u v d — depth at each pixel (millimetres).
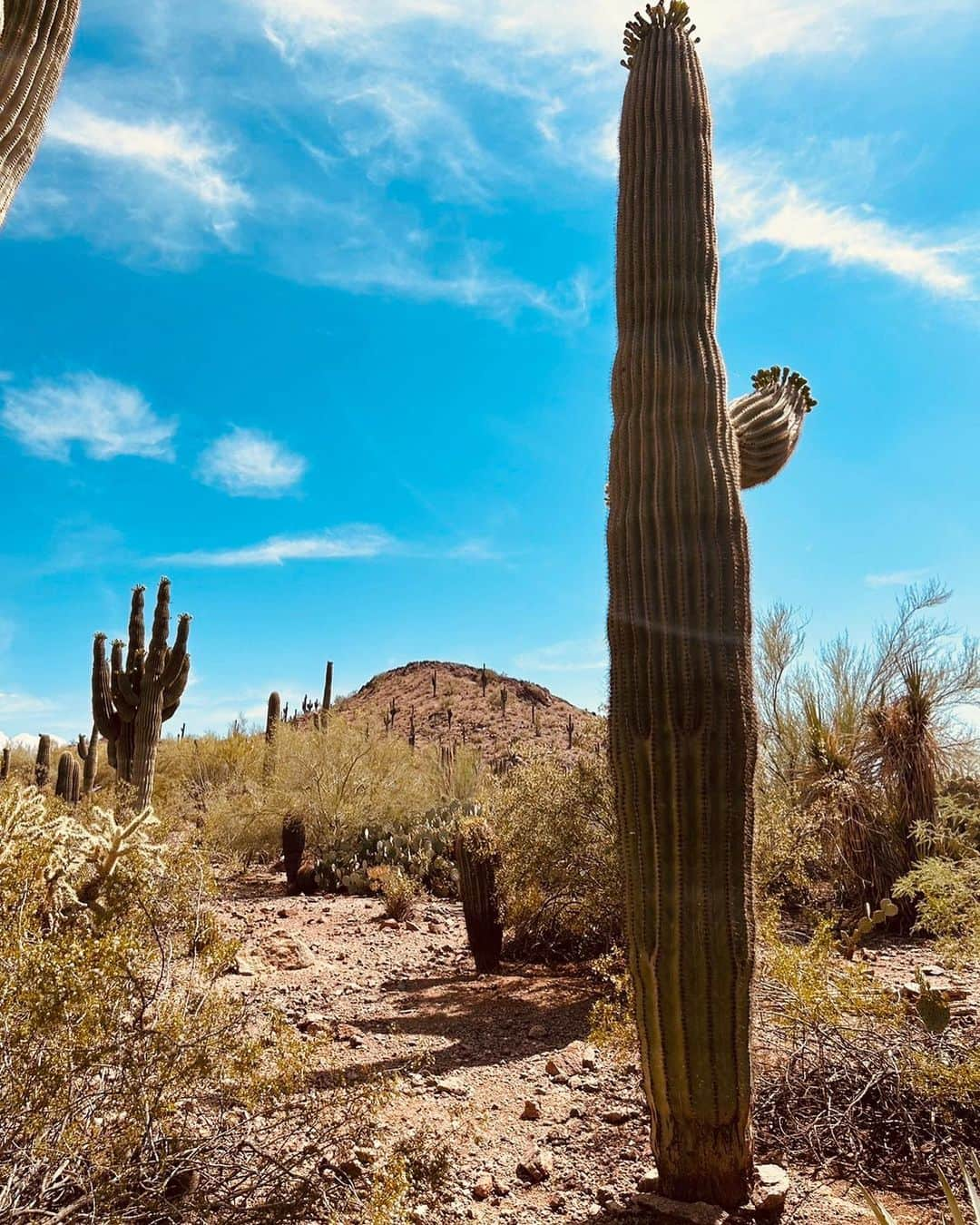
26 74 4195
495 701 41656
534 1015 5801
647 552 3689
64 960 2674
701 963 3389
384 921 8867
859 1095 3785
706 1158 3355
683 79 4238
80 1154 2549
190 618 12844
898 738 8484
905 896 7742
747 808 3525
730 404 5090
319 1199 2799
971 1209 3184
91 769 19438
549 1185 3566
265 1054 3123
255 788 13594
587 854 7285
